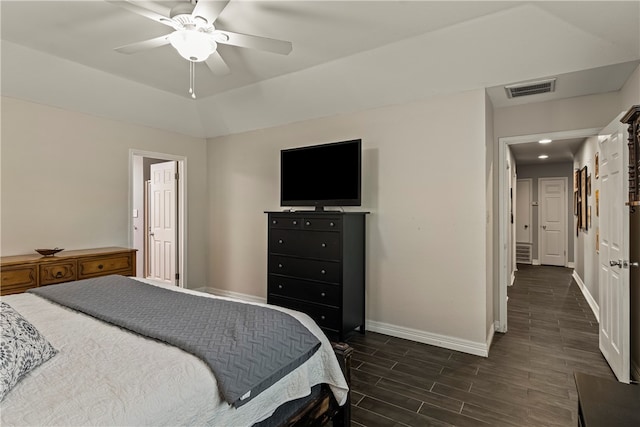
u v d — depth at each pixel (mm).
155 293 2129
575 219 6215
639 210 2492
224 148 4832
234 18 2396
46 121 3389
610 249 2711
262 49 2262
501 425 2004
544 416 2086
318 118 3934
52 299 1986
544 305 4547
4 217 3135
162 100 4039
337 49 2896
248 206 4594
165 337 1421
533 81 2828
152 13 1885
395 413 2125
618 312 2482
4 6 2258
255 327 1556
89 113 3693
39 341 1256
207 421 1157
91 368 1191
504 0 2191
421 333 3277
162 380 1130
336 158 3461
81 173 3656
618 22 2049
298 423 1560
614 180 2617
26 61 2949
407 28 2541
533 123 3387
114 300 1951
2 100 3109
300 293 3439
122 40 2738
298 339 1581
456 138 3104
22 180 3240
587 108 3150
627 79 2768
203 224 5008
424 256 3268
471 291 3037
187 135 4766
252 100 3988
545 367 2730
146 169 5609
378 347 3145
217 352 1312
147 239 5480
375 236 3541
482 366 2754
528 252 8156
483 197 2984
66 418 930
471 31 2521
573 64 2568
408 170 3352
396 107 3414
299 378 1536
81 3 2230
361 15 2365
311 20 2430
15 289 2842
